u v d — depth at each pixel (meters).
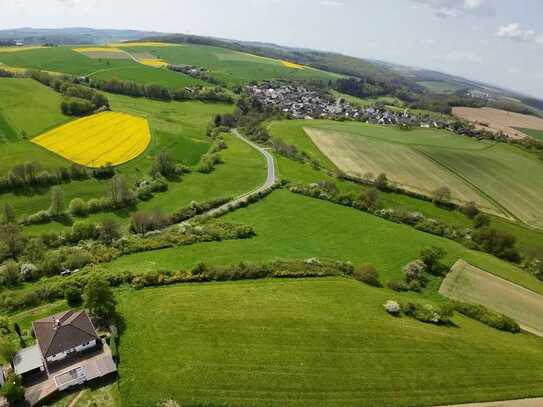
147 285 56.91
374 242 82.94
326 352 46.81
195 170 116.00
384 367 45.69
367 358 46.72
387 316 55.53
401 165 131.25
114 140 124.62
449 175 126.00
